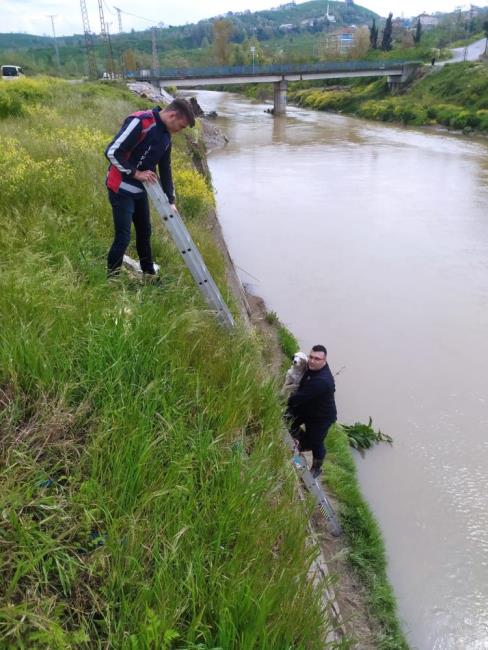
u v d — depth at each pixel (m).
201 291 4.68
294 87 78.12
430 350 9.35
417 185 21.95
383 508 6.07
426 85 54.84
